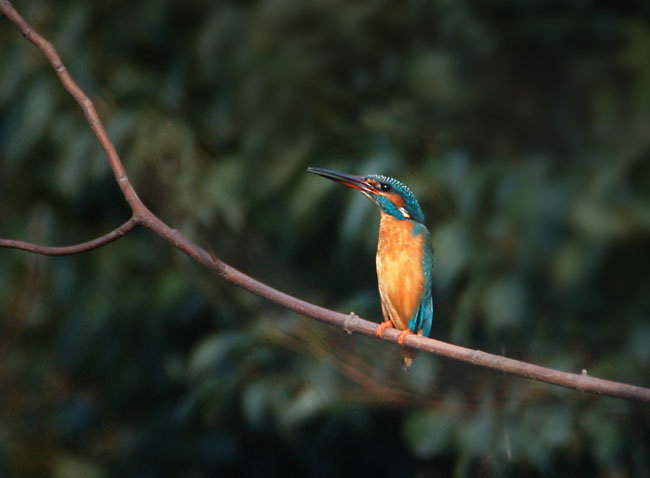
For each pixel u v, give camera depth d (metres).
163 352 11.62
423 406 9.05
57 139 9.90
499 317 8.41
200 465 11.48
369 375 9.20
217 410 10.42
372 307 9.62
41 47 5.31
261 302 9.54
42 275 10.96
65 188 9.70
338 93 9.17
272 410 10.66
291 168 9.20
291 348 9.55
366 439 11.14
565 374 5.09
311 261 10.13
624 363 8.37
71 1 9.98
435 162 8.81
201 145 9.91
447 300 9.52
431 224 9.07
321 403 9.32
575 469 9.52
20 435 11.77
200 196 9.29
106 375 11.91
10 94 9.94
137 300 10.88
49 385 12.00
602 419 8.74
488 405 8.88
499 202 8.10
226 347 9.70
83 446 11.96
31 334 11.69
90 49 9.94
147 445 11.62
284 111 9.16
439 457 10.77
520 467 9.38
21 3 10.05
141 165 9.26
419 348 5.79
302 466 11.58
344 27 8.84
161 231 5.26
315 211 9.92
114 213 11.04
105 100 9.77
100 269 10.86
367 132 9.23
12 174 10.81
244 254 9.48
